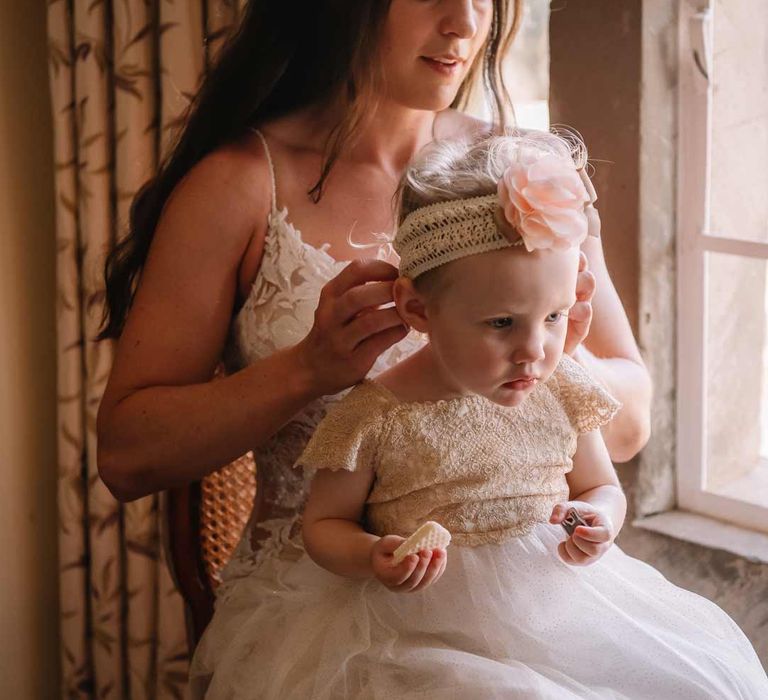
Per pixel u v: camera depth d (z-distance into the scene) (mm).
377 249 1535
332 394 1408
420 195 1241
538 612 1272
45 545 2457
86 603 2395
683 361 2008
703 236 1938
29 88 2301
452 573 1280
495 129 1650
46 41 2309
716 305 1991
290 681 1297
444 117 1649
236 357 1573
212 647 1453
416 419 1291
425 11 1404
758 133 1890
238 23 1785
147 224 1623
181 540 1736
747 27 1875
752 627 1893
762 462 2027
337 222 1533
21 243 2330
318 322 1320
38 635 2479
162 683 2330
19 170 2309
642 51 1840
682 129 1921
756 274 1945
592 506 1262
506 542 1295
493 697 1188
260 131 1552
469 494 1287
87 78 2145
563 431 1331
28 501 2416
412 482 1289
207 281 1482
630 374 1579
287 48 1534
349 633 1285
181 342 1468
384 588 1297
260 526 1551
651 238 1929
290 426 1506
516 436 1310
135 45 2098
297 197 1525
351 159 1560
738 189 1932
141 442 1420
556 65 1949
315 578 1364
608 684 1266
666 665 1264
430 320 1236
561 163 1176
